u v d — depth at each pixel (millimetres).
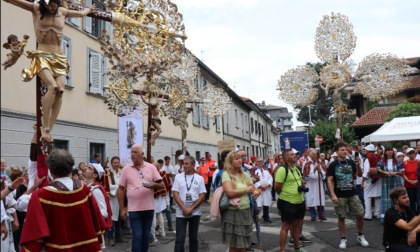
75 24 13711
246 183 5805
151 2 6926
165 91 8664
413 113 25062
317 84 13188
